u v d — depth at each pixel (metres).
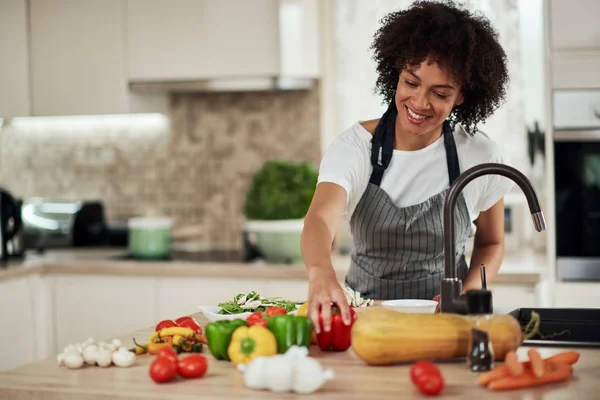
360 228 2.34
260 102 4.29
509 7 3.91
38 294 3.88
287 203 3.74
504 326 1.57
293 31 3.88
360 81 4.13
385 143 2.27
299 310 1.82
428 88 1.99
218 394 1.41
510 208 3.88
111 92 4.04
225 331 1.64
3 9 4.13
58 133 4.57
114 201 4.52
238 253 4.11
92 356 1.64
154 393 1.42
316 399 1.36
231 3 3.87
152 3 3.97
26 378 1.56
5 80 4.16
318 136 4.21
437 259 2.35
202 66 3.92
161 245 4.03
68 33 4.08
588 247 3.37
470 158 2.29
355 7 4.11
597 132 3.35
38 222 4.40
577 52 3.37
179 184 4.44
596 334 1.94
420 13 2.04
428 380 1.36
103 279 3.85
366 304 2.10
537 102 3.77
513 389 1.40
